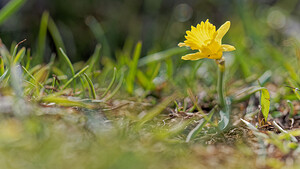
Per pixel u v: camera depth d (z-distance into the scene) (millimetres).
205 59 740
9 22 970
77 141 493
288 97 596
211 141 515
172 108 598
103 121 528
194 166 480
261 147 503
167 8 1238
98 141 496
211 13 1190
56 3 1070
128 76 646
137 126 525
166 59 720
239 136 524
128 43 1085
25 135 491
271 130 540
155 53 757
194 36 539
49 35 927
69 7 1087
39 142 487
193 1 1223
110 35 1105
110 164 473
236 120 564
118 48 1098
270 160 489
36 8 1040
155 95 647
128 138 507
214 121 552
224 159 489
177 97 626
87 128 511
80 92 595
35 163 469
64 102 535
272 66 738
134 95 644
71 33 1023
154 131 524
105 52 846
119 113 554
